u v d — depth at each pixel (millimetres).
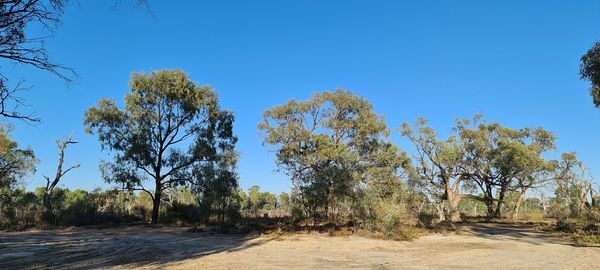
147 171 38438
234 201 32188
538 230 30047
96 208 36719
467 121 48781
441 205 44812
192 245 18250
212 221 32281
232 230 25969
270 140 38938
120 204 40188
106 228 30328
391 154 40531
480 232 27922
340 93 40500
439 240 21625
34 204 35250
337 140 40750
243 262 13055
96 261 13133
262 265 12492
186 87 39344
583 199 45344
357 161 28344
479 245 19328
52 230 28094
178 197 51500
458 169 48500
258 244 18812
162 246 17734
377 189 28625
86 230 28125
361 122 40062
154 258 13898
